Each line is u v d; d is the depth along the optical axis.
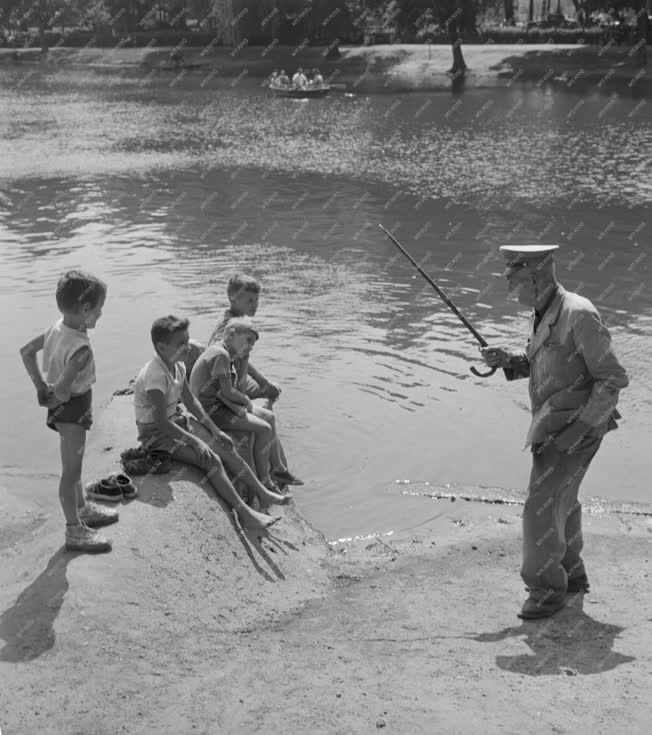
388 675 4.98
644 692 4.70
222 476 6.70
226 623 5.68
